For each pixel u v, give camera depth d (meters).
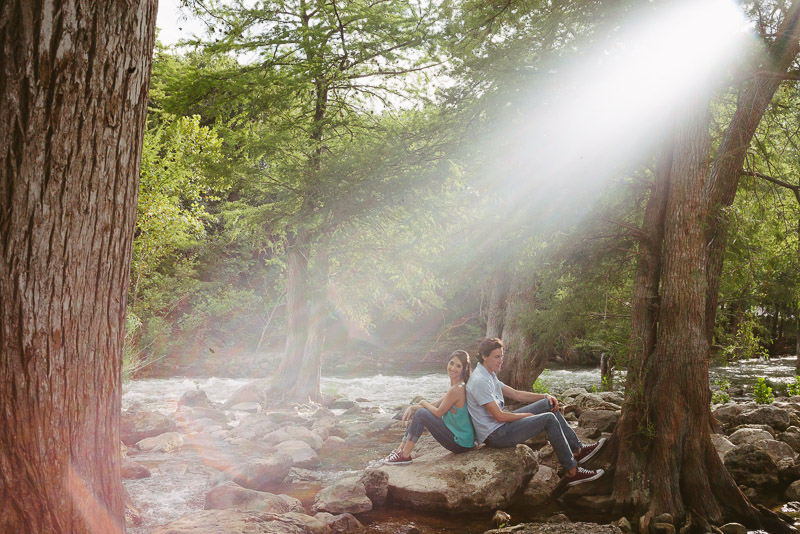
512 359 10.49
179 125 16.39
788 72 5.78
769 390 10.32
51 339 2.14
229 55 11.93
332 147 11.80
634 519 5.02
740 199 8.03
